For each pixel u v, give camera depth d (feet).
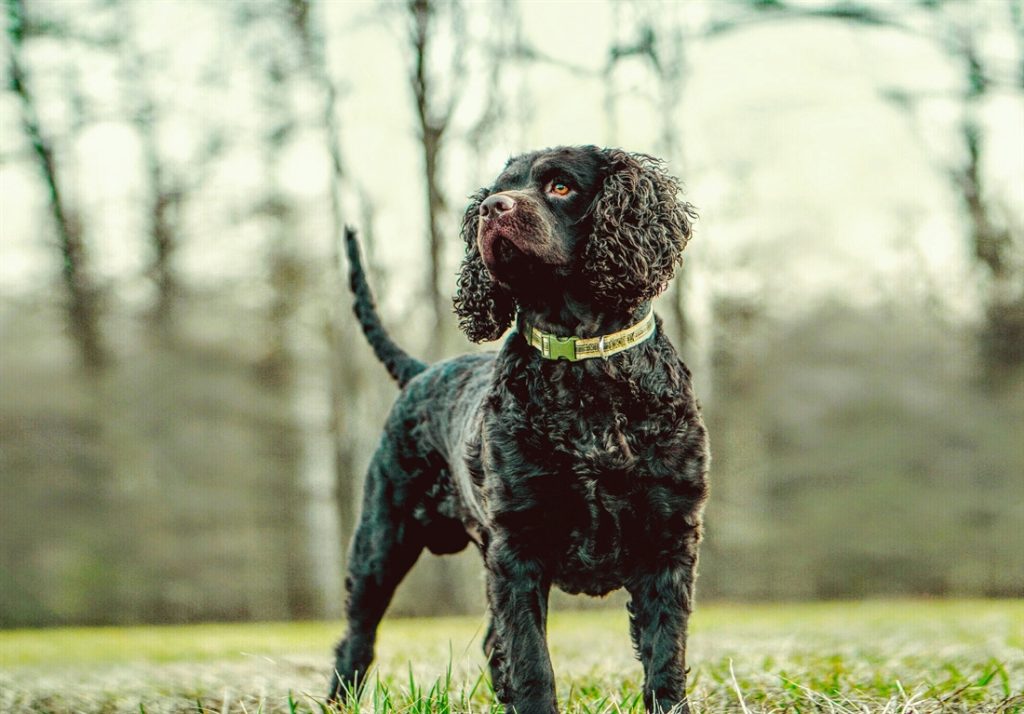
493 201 12.68
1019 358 65.51
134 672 22.43
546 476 12.21
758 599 65.05
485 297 14.71
